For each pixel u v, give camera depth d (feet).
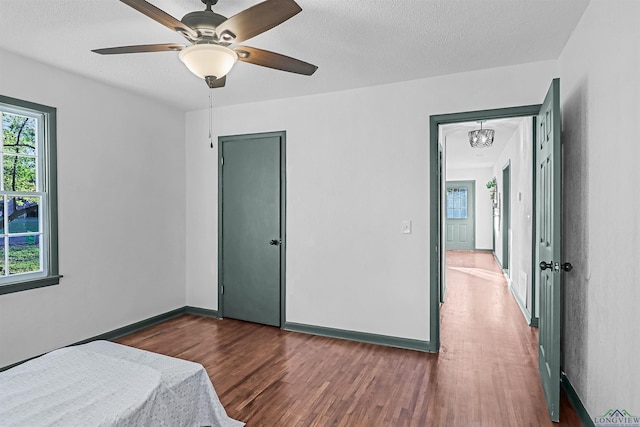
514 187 18.52
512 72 10.09
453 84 10.71
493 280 21.12
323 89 12.03
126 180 12.47
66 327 10.70
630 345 5.37
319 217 12.49
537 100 9.86
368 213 11.80
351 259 12.03
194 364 6.58
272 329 13.00
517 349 10.98
